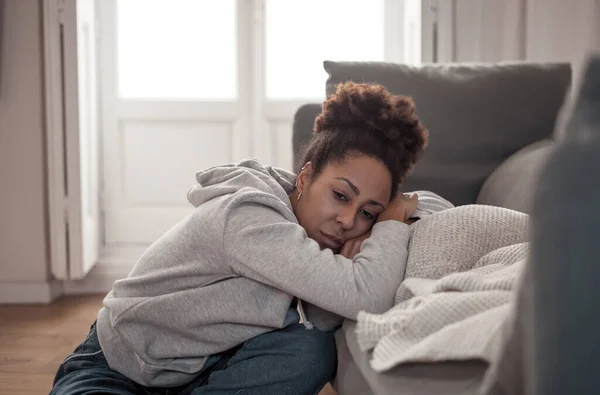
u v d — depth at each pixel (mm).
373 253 1106
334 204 1153
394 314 890
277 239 1088
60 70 2791
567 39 2855
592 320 440
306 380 1096
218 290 1125
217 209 1148
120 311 1163
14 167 2861
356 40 3389
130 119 3287
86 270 2918
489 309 760
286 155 3355
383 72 1921
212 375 1146
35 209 2877
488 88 1932
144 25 3324
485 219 1135
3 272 2896
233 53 3355
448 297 809
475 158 1895
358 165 1139
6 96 2834
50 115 2814
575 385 450
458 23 3018
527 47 2891
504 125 1909
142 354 1149
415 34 3119
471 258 1082
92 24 3031
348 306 1048
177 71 3352
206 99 3312
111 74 3270
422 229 1156
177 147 3322
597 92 458
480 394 618
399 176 1200
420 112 1899
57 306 2859
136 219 3299
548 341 455
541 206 453
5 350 2248
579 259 439
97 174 3160
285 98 3342
